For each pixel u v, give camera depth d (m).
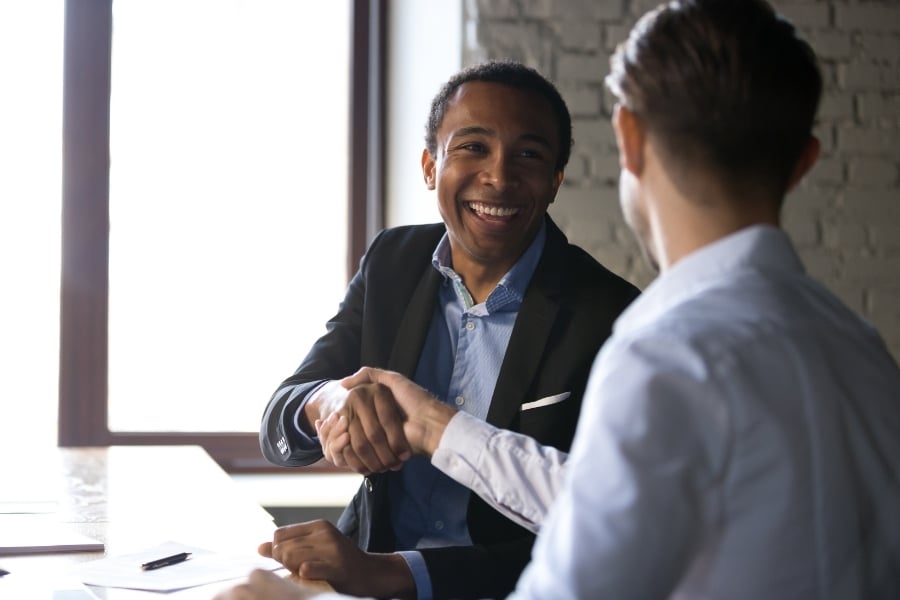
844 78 2.90
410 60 2.97
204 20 3.02
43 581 1.18
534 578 0.70
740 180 0.77
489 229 1.49
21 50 2.94
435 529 1.49
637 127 0.79
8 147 2.93
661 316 0.73
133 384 3.03
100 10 2.98
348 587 1.22
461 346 1.54
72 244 2.98
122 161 3.00
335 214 3.08
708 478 0.67
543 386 1.47
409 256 1.65
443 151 1.51
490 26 2.79
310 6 3.06
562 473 1.09
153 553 1.30
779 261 0.76
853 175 2.90
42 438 2.99
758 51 0.76
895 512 0.73
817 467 0.69
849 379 0.73
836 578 0.69
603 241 2.81
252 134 3.05
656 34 0.79
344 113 3.08
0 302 2.96
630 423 0.67
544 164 1.50
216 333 3.05
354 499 1.65
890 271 2.91
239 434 3.05
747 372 0.69
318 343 1.67
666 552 0.67
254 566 1.25
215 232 3.04
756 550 0.67
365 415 1.24
